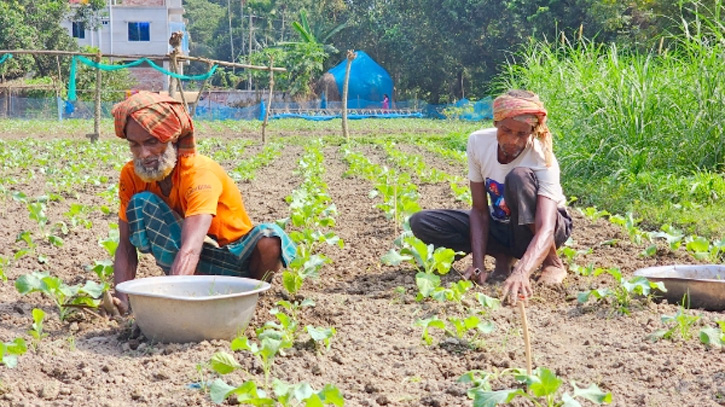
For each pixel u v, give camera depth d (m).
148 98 3.88
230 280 3.84
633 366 3.33
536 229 4.42
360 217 7.76
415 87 51.47
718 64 9.70
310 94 47.28
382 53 52.56
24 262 5.50
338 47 54.28
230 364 3.00
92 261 5.63
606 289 4.20
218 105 43.31
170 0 56.41
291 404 2.85
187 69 72.69
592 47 12.05
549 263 4.83
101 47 51.31
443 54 45.91
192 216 3.97
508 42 41.09
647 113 9.80
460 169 13.38
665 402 2.98
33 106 37.22
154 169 3.89
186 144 4.03
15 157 13.29
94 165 13.02
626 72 10.34
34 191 9.84
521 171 4.48
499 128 4.40
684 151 9.52
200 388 3.09
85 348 3.63
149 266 5.44
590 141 10.24
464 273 4.77
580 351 3.60
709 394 3.02
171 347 3.52
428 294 4.15
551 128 11.23
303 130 28.95
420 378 3.26
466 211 5.04
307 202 7.05
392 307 4.28
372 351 3.60
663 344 3.59
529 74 12.83
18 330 3.88
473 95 44.88
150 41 51.88
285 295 4.52
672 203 8.12
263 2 61.78
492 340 3.74
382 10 50.88
